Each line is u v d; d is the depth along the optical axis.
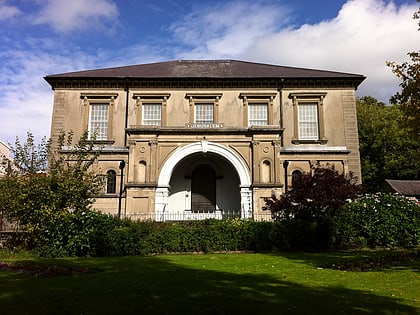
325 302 7.04
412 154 38.59
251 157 24.05
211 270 11.09
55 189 16.81
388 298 7.36
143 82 28.50
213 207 27.08
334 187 17.44
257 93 28.52
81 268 11.62
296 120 28.17
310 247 16.98
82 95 28.38
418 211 18.11
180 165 27.44
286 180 26.55
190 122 28.17
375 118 41.81
